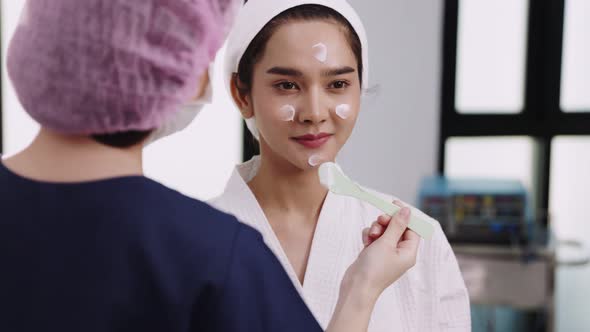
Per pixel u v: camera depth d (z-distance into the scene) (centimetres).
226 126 315
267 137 113
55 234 68
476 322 347
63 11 68
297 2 109
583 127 343
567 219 360
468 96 346
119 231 67
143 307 67
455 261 128
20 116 313
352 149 339
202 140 315
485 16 339
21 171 71
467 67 343
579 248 317
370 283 86
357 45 113
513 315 350
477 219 287
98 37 68
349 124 112
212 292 68
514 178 322
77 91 68
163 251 68
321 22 109
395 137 340
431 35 333
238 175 122
